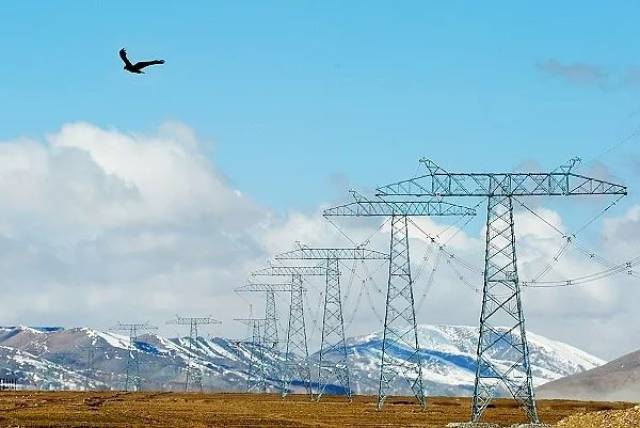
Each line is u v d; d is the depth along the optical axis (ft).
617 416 627.46
